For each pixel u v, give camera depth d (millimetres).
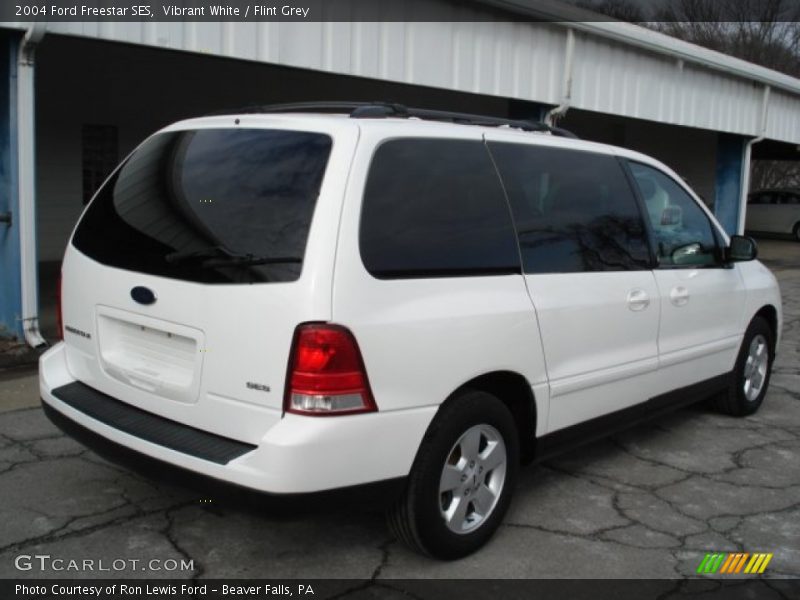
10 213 6488
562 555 3643
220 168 3377
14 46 6273
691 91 14508
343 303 2961
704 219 5266
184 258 3213
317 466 2898
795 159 27484
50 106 12906
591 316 4059
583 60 11867
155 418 3359
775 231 24344
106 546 3543
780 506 4297
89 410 3525
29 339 6570
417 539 3334
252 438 3016
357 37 8742
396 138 3346
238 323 3020
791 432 5605
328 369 2906
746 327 5656
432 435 3299
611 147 4613
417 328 3172
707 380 5262
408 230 3271
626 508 4211
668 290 4676
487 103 18562
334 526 3822
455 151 3588
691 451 5152
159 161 3660
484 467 3570
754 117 16609
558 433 3980
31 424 5047
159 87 14156
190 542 3607
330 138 3193
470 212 3566
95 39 6758
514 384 3756
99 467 4398
